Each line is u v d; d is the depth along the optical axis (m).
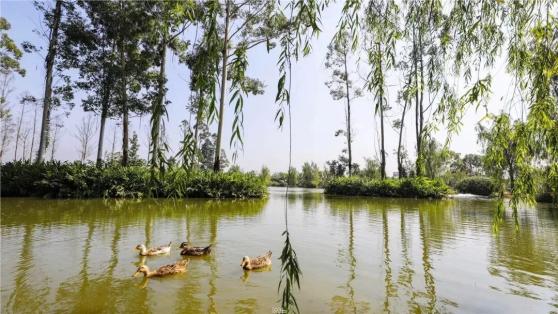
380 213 17.00
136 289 5.76
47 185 18.80
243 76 3.05
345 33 4.69
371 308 5.15
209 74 3.08
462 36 4.72
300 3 3.28
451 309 5.18
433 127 4.88
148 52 23.95
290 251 2.68
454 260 7.86
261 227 11.84
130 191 20.23
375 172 42.69
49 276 6.21
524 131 3.76
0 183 18.84
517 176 4.03
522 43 4.02
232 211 16.27
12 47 26.27
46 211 13.88
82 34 22.52
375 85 4.38
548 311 5.16
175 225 11.75
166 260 7.56
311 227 12.18
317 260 7.68
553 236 10.97
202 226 11.77
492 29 4.52
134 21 22.22
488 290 5.97
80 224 11.19
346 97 36.72
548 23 3.76
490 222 14.03
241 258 7.84
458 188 37.03
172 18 4.18
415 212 17.64
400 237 10.48
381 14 4.70
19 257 7.30
